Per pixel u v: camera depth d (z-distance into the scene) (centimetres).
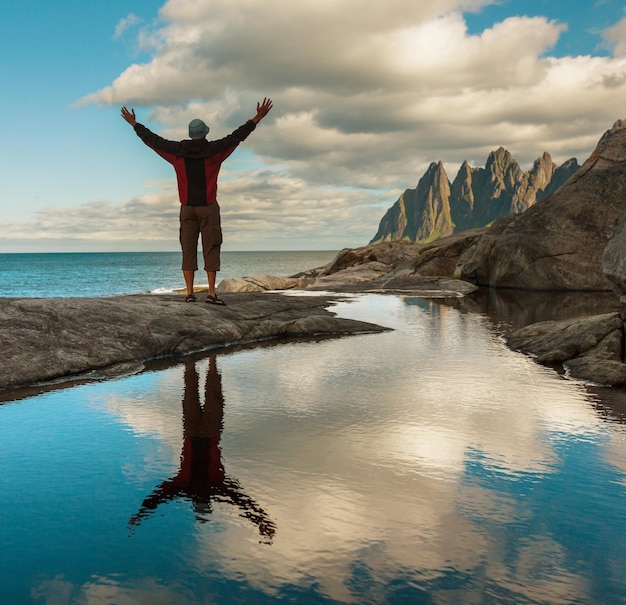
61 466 271
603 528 208
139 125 741
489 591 167
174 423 349
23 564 179
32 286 5078
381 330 822
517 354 617
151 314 672
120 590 165
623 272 582
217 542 194
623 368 477
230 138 752
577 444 308
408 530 205
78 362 514
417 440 314
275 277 2177
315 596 163
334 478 255
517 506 227
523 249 1734
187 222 786
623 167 1712
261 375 506
